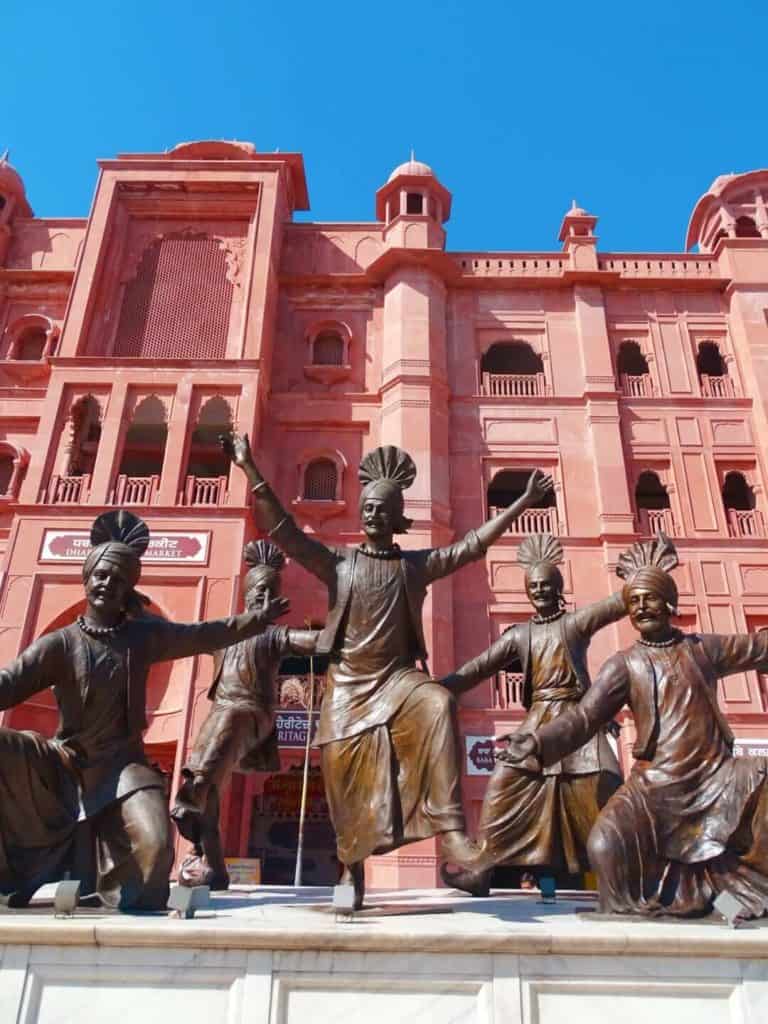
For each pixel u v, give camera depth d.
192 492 19.36
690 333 23.58
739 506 22.61
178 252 23.56
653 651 4.25
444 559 4.53
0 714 16.47
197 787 5.23
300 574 19.28
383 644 4.23
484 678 5.70
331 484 21.55
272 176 24.16
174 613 17.14
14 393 22.48
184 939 2.68
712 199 26.06
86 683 3.97
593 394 22.00
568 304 23.97
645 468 21.55
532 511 20.70
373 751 3.93
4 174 26.02
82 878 3.73
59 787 3.83
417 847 15.91
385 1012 2.63
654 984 2.64
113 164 24.08
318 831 19.69
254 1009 2.61
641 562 5.14
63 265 25.17
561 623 5.62
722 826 3.65
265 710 5.61
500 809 5.12
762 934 2.74
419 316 22.72
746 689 18.16
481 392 22.56
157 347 21.92
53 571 17.42
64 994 2.68
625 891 3.55
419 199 25.50
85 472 20.84
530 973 2.65
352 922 3.17
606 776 5.06
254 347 21.03
